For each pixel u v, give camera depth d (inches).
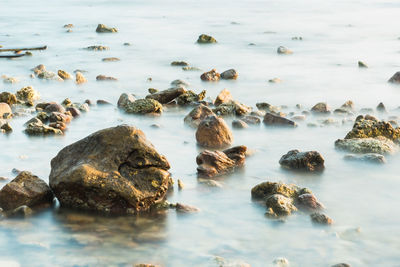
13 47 900.0
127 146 305.6
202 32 1207.6
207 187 328.8
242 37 1129.4
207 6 1875.0
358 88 655.1
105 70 767.7
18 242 255.8
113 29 1206.9
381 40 1083.3
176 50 964.6
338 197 315.9
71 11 1689.2
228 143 421.7
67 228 272.5
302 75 739.4
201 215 291.0
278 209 292.2
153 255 245.9
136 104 526.3
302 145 419.8
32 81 679.1
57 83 673.6
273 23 1381.6
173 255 246.1
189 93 571.8
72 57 875.4
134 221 283.0
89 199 295.4
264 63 836.6
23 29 1237.7
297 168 365.1
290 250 252.5
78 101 580.7
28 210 288.5
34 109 525.7
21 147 407.2
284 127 473.1
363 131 421.1
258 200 311.0
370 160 375.2
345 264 232.7
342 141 411.5
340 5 1904.5
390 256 247.8
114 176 295.6
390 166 368.8
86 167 294.0
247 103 577.3
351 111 538.6
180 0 2121.1
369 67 796.6
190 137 441.7
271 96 613.0
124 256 244.1
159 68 791.1
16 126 466.9
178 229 273.9
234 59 873.5
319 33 1190.3
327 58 879.1
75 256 243.3
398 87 660.7
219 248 253.8
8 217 284.2
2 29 1229.1
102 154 304.5
